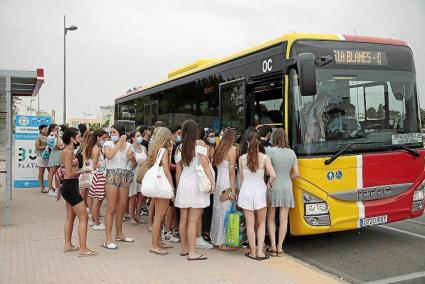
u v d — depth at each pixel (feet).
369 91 23.61
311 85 20.89
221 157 22.94
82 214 22.00
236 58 28.35
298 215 22.09
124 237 25.41
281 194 21.68
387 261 22.33
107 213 23.70
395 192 23.67
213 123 31.12
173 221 26.35
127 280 18.44
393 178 23.62
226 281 18.38
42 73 29.99
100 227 28.71
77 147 32.07
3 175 63.05
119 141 23.47
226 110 29.12
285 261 21.43
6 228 28.48
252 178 21.71
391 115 24.02
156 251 22.65
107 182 23.70
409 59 25.13
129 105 57.88
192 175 21.50
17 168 49.42
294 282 18.30
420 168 24.59
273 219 22.68
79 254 22.03
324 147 22.31
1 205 37.99
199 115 33.58
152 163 21.85
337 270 20.92
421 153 24.57
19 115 49.19
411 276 19.89
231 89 28.55
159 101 44.06
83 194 32.07
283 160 21.53
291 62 22.56
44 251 22.93
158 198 22.13
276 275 19.17
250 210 21.66
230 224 22.45
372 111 23.54
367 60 23.82
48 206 37.27
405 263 21.93
